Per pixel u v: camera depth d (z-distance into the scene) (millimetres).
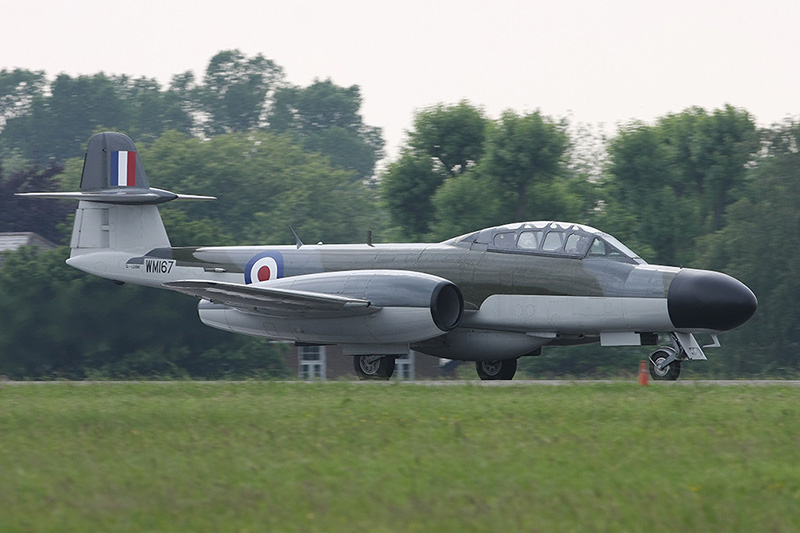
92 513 31250
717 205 199000
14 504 32406
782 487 35281
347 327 79312
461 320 78625
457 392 61531
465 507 32250
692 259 190375
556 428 46250
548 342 79875
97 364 152375
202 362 157625
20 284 151500
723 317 71250
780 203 171000
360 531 29656
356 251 85688
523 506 32406
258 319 83562
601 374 169250
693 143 197250
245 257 90750
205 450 40938
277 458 39344
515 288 77875
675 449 41125
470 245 81000
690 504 32906
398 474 36531
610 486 35062
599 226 192000
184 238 172750
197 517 31047
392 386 66000
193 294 81125
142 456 39656
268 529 29922
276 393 62594
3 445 42469
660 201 194500
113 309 151875
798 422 47719
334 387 65812
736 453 40594
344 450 41062
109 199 96312
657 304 72562
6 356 151000
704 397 57438
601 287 74750
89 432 45438
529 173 189000
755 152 187500
